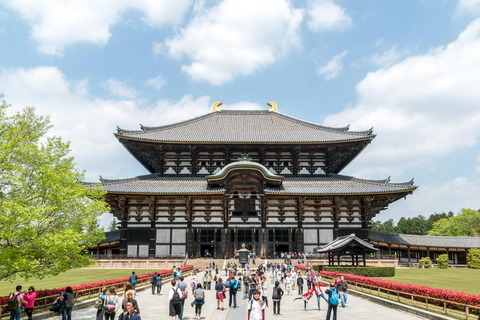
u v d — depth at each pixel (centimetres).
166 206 7181
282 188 7331
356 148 8050
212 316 2278
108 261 6331
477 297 2142
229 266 5569
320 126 8738
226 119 9506
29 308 1930
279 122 9306
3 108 2364
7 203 2016
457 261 7831
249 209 7331
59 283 4100
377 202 7406
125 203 7106
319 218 7275
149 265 6319
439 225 13738
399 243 7650
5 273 2142
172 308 1978
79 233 2420
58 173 2428
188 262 6500
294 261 6456
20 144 2356
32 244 2145
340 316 2269
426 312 2203
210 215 7212
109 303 1742
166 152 8044
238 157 8088
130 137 7388
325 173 8081
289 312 2472
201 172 7994
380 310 2488
